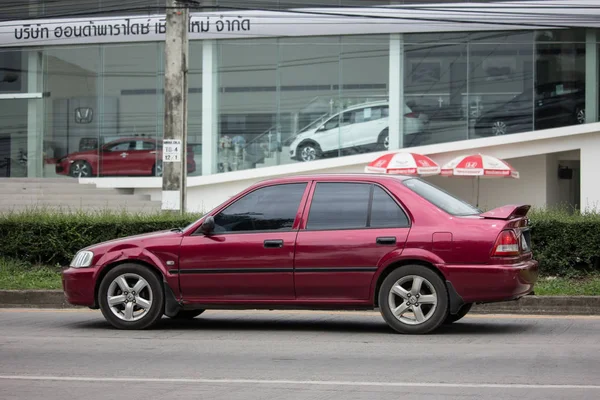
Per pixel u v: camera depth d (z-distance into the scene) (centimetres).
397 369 883
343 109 2920
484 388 787
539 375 848
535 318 1304
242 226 1156
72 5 3019
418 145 2900
